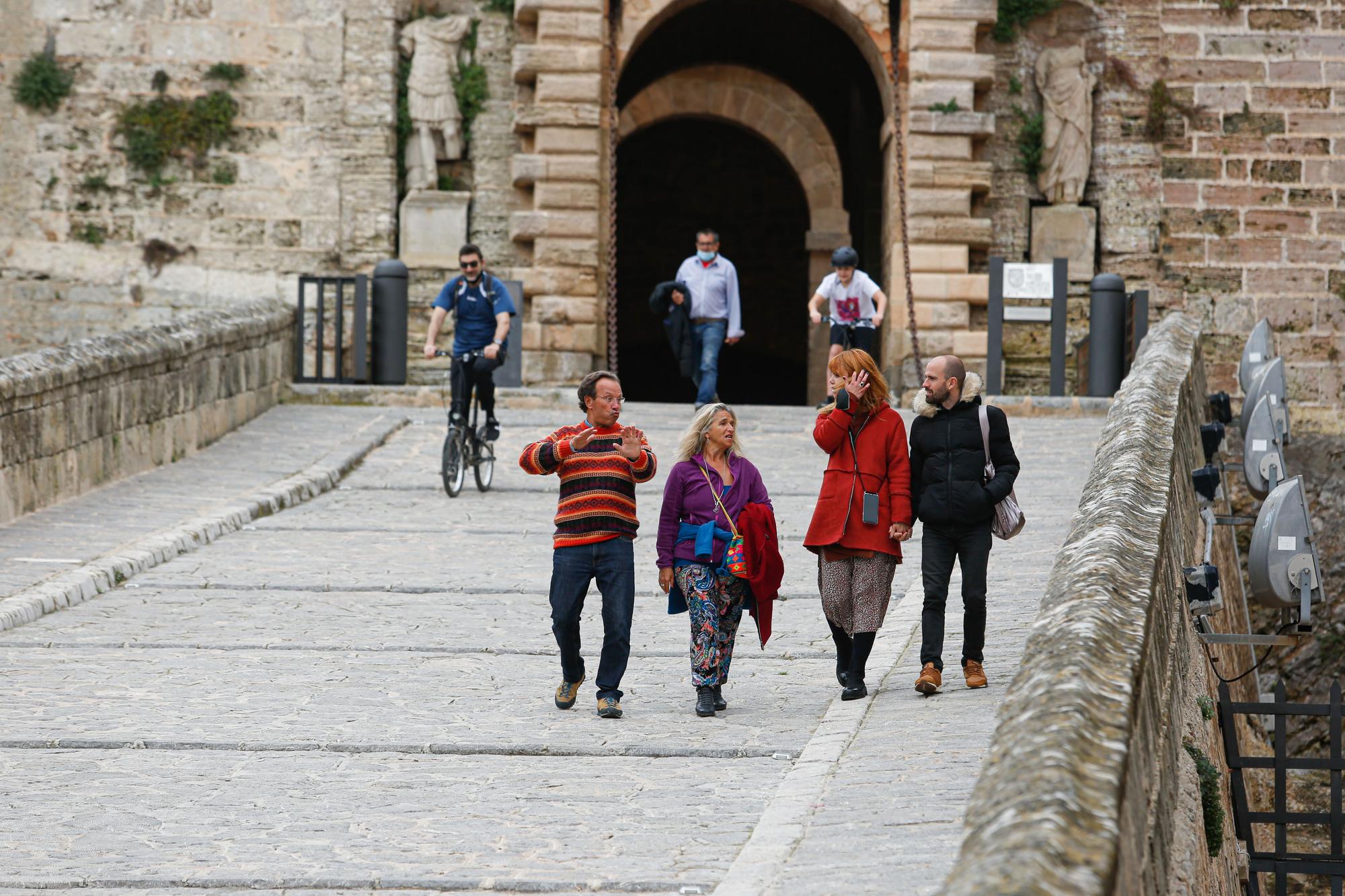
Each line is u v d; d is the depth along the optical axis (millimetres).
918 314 61562
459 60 63469
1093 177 63562
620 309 90812
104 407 39688
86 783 18688
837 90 74000
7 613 26828
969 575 21812
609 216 61031
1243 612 46938
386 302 55125
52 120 62281
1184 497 27922
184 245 62562
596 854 16078
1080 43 63500
